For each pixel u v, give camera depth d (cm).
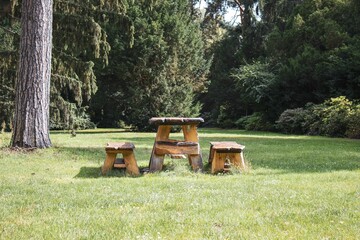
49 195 414
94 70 2019
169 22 2023
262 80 2162
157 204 368
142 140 1335
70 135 1628
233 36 2883
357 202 375
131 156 599
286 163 717
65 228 288
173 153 605
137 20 1977
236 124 2558
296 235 270
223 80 2734
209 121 2856
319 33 2045
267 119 2211
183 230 283
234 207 356
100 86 2170
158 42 1991
